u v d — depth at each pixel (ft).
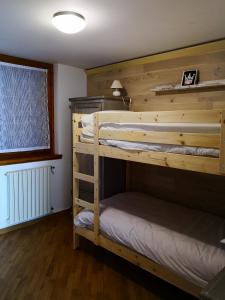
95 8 6.01
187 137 5.60
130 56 10.43
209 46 8.40
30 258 8.66
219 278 3.59
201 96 8.75
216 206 8.80
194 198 9.38
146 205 9.10
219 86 8.28
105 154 7.74
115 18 6.60
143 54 10.08
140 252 6.95
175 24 7.00
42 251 9.12
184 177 9.62
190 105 9.07
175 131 5.82
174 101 9.54
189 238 6.54
